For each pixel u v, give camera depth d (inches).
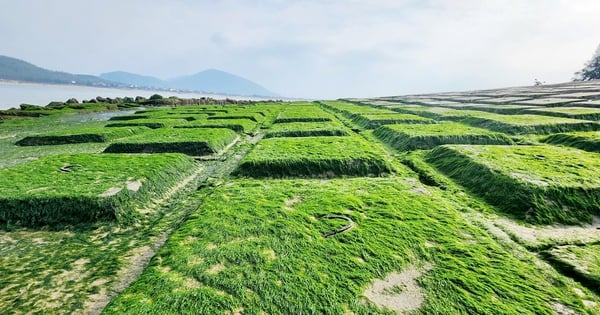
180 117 1835.6
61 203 538.3
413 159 894.4
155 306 299.9
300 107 2701.8
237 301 307.3
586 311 305.3
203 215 493.7
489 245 409.7
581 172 633.6
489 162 706.8
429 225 456.8
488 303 308.0
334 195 571.5
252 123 1685.5
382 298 315.0
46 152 1049.5
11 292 357.7
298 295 314.2
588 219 510.0
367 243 406.0
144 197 612.4
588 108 1603.1
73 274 393.1
